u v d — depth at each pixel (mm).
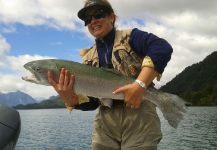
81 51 1531
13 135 1011
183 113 1252
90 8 1423
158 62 1260
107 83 1334
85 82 1333
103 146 1404
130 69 1372
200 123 20547
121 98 1298
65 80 1298
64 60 1335
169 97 1280
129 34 1384
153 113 1356
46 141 12906
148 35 1340
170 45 1311
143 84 1230
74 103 1431
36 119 33875
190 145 10984
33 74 1327
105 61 1433
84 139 13367
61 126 21781
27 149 10664
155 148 1335
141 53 1367
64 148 10812
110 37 1425
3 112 1033
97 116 1442
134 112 1340
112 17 1457
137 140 1335
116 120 1372
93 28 1438
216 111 36312
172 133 14820
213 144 11094
